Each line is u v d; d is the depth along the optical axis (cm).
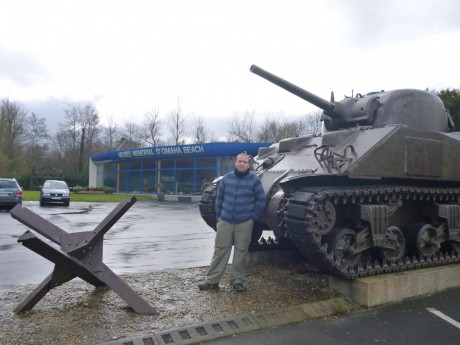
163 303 529
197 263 820
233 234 598
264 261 777
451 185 758
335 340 439
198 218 1812
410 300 583
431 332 466
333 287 601
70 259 477
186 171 3406
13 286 627
